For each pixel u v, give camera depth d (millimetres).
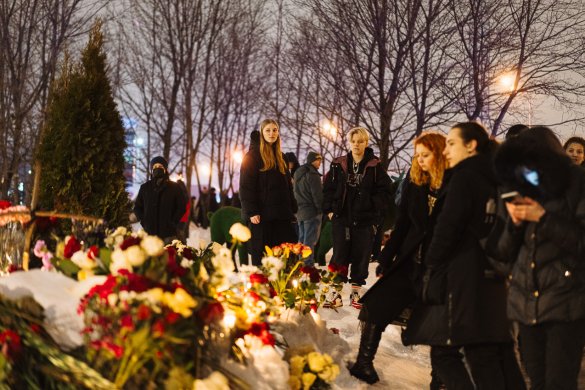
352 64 15672
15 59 16453
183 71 23547
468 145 4668
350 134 8266
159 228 10055
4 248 5297
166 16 23438
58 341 3584
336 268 6004
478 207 4516
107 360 3488
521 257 4312
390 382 5621
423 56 15305
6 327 3594
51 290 3787
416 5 14461
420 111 15133
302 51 19266
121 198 6641
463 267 4496
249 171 8258
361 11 14953
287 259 6176
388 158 14852
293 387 4383
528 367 4402
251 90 26672
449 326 4477
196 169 28844
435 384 5383
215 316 3824
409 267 5266
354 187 8234
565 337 4207
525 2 14852
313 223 10680
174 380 3508
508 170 4172
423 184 5211
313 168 10625
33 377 3516
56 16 16375
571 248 4137
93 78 6539
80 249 4477
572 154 7234
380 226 9555
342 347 5801
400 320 5449
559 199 4188
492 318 4469
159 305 3516
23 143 17109
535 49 15039
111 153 6570
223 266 4180
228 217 11656
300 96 22094
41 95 17766
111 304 3484
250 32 26234
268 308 4801
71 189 6371
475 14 14734
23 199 18594
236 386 3783
